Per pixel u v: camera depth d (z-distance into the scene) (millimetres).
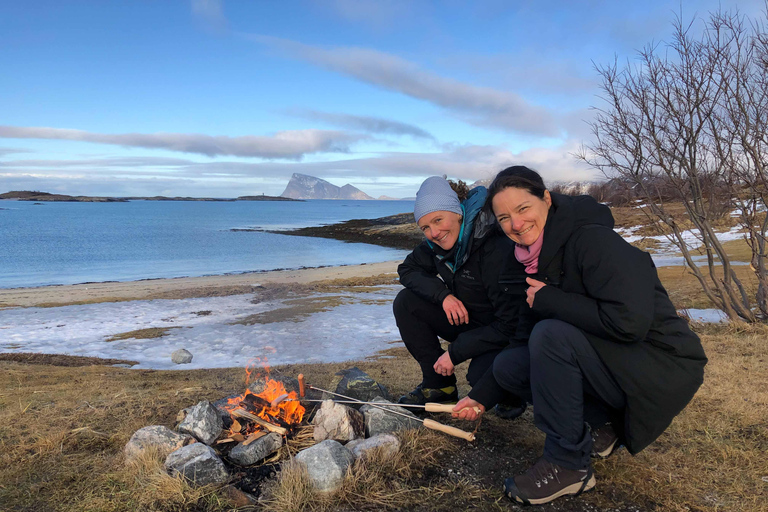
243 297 16406
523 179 2146
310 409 3191
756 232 6562
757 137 5758
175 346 9766
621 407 2205
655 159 6340
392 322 11930
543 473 2197
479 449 2764
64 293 18234
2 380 5133
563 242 2158
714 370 4160
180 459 2387
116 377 5355
